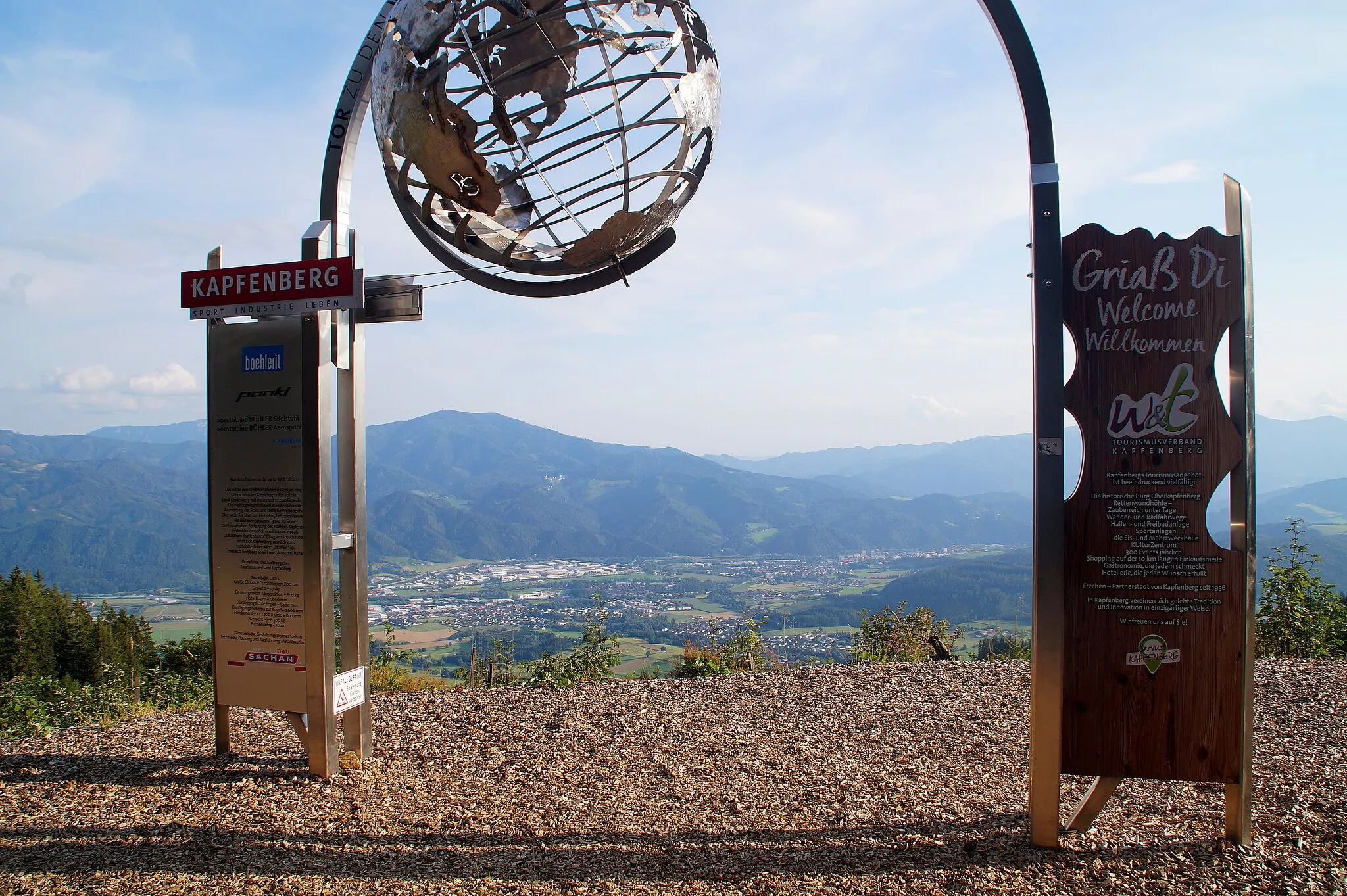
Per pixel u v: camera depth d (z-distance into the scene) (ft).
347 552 14.93
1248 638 10.53
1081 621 10.84
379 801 12.90
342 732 15.12
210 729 16.61
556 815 12.22
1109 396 10.81
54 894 9.63
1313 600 25.00
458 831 11.61
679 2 13.03
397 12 13.07
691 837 11.25
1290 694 18.21
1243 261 10.56
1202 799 12.17
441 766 14.60
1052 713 10.58
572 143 13.05
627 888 9.63
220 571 14.44
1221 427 10.62
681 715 17.94
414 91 12.60
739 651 25.66
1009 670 22.06
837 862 10.30
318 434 13.82
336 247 14.60
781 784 13.60
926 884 9.63
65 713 18.76
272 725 16.80
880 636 28.35
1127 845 10.59
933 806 12.35
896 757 15.02
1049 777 10.60
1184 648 10.66
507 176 13.87
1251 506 10.59
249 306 14.03
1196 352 10.67
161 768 14.26
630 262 14.65
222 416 14.38
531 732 16.67
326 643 13.92
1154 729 10.69
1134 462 10.76
